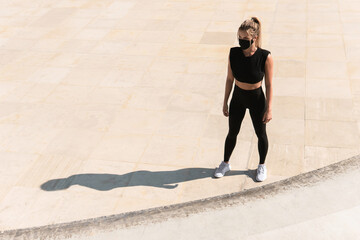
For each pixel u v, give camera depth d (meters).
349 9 8.98
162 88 6.34
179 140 5.14
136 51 7.60
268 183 4.38
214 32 8.21
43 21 9.18
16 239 3.85
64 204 4.27
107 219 4.04
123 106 5.94
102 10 9.66
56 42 8.14
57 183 4.56
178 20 8.88
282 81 6.34
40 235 3.88
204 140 5.12
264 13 9.02
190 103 5.91
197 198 4.24
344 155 4.72
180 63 7.07
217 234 3.79
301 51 7.26
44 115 5.83
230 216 3.98
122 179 4.56
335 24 8.27
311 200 4.11
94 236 3.85
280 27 8.27
